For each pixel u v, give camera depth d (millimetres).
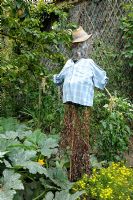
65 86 2861
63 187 2814
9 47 4836
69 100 2824
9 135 3262
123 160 3703
